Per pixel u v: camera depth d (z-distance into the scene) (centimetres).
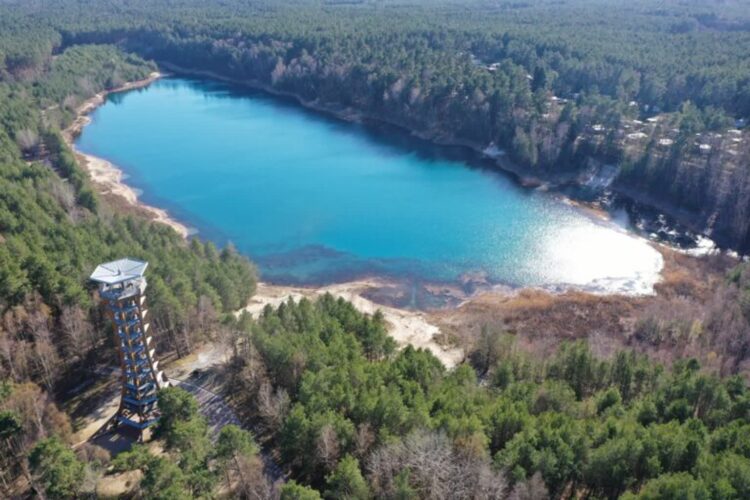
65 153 17988
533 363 9175
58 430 7762
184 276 10512
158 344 9975
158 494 5997
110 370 9550
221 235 15300
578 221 15900
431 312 12188
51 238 11525
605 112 18662
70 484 6469
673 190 15988
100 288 7556
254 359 8950
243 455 6744
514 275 13538
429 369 8394
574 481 6794
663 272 13438
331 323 9400
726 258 13775
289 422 7138
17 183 14025
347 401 7475
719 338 10144
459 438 6750
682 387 7850
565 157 18350
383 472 6481
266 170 19375
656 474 6328
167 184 18250
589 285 13062
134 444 7062
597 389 8775
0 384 7806
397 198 17338
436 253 14450
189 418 7400
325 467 7119
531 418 7150
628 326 11325
